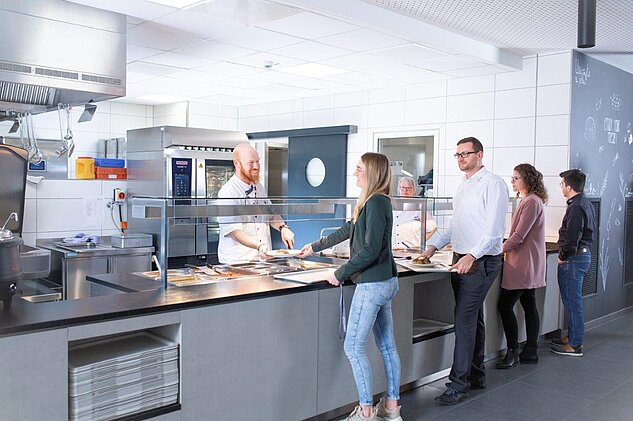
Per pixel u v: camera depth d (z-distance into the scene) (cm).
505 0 360
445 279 398
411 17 402
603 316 563
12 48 308
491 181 333
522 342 458
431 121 573
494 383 380
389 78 561
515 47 482
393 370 301
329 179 660
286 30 394
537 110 502
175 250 532
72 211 521
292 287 282
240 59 485
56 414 206
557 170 492
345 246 412
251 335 266
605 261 560
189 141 538
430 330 373
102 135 697
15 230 288
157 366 238
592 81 521
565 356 445
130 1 336
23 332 197
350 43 426
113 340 254
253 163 380
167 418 238
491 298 410
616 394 361
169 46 441
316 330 295
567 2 362
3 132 523
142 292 261
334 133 645
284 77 563
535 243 399
